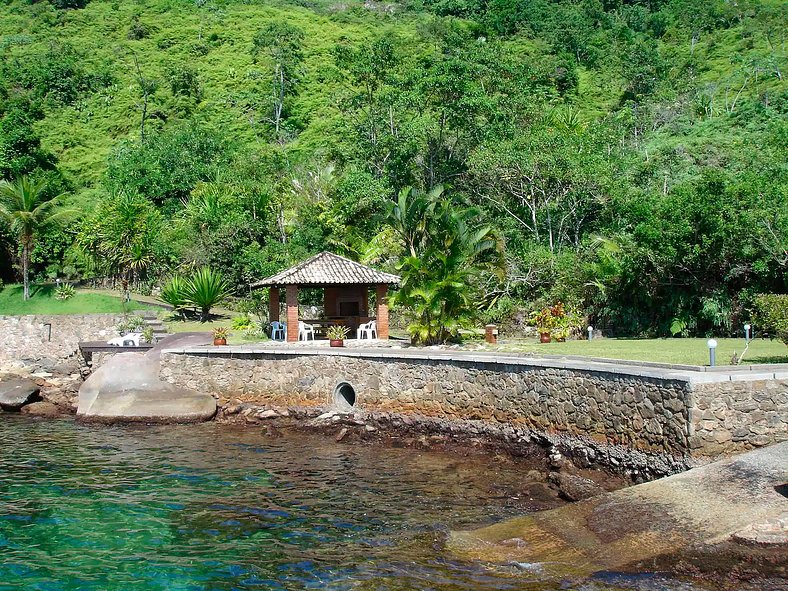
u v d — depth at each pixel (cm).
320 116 7712
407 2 11156
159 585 1124
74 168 6750
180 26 9850
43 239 5122
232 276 4531
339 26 10131
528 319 3462
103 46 9262
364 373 2369
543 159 3991
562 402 1786
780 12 9100
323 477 1755
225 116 7738
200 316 4097
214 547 1284
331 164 5147
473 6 10288
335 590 1090
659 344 2648
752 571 1030
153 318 4031
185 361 2716
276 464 1891
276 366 2566
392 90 5034
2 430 2389
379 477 1742
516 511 1438
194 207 4928
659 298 3192
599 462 1647
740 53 8331
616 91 7912
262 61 8888
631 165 4306
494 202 4366
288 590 1097
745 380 1459
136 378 2683
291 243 4428
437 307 2831
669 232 2916
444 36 8038
